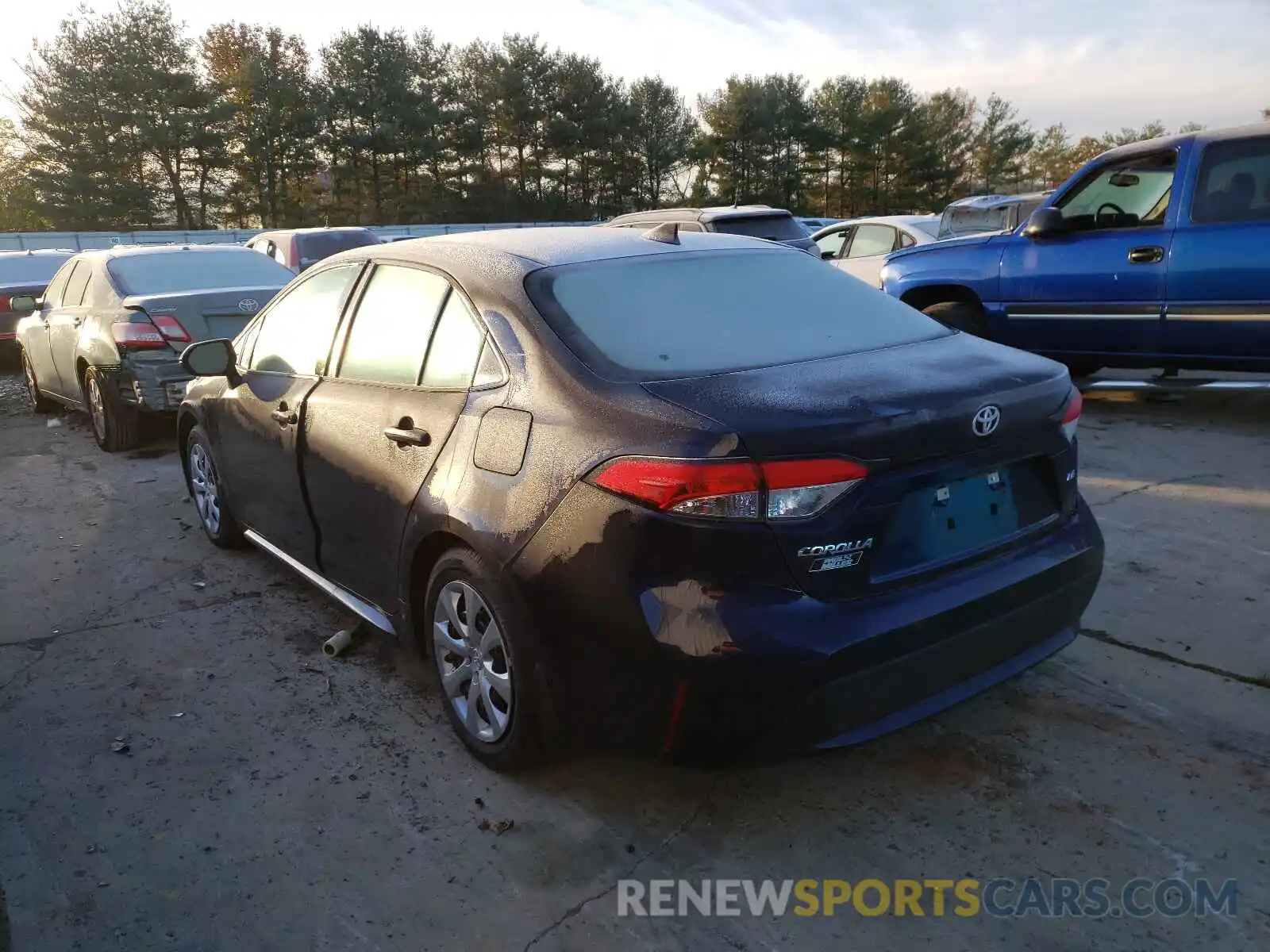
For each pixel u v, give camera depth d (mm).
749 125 60125
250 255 8562
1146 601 4070
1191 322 6383
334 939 2465
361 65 52406
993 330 7543
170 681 3836
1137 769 2986
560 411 2764
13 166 48625
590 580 2576
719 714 2467
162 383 7156
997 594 2732
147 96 48188
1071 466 3041
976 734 3209
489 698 3045
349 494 3605
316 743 3354
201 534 5594
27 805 3059
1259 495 5250
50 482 6910
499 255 3379
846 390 2654
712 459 2395
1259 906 2443
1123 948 2340
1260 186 6098
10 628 4395
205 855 2795
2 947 2467
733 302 3297
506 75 55094
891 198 65250
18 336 9648
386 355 3555
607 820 2885
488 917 2523
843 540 2461
